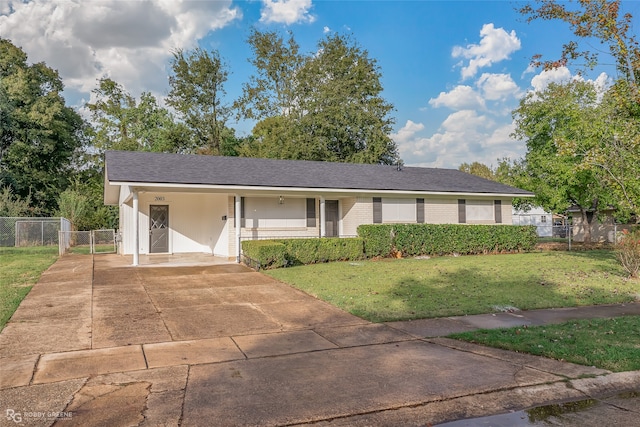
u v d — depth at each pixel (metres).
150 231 19.95
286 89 38.62
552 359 5.46
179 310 8.35
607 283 11.33
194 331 6.89
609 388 4.63
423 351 5.86
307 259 15.47
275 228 18.17
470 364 5.31
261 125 41.38
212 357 5.60
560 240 30.41
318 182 17.67
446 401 4.25
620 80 11.05
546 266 14.62
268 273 12.96
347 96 35.06
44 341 6.26
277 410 4.01
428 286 10.73
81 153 42.88
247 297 9.62
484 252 19.70
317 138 33.81
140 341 6.33
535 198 26.11
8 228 26.95
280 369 5.15
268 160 20.48
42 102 35.75
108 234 29.00
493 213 22.27
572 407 4.19
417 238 18.14
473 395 4.39
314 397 4.31
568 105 23.88
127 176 14.08
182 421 3.77
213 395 4.35
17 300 9.02
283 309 8.48
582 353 5.60
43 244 26.77
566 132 23.80
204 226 20.86
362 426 3.75
